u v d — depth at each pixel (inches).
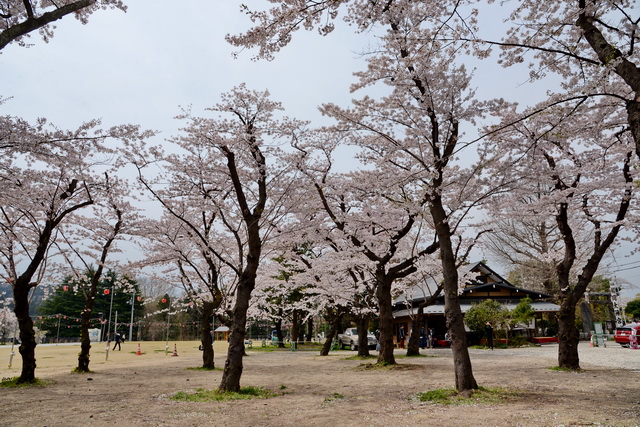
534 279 1378.0
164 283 724.0
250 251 370.6
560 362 468.4
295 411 267.0
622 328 874.8
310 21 213.5
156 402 305.3
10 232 424.2
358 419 239.5
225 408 278.4
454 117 382.9
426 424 218.4
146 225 554.9
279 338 1414.9
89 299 565.6
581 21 243.6
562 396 290.4
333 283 778.2
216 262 631.8
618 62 212.8
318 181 543.2
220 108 428.5
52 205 434.0
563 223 488.4
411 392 337.4
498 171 372.8
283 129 460.8
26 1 200.2
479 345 995.9
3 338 1840.6
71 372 539.8
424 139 418.6
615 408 244.7
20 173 369.4
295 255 760.3
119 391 367.9
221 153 462.0
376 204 567.2
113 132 357.1
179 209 538.6
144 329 2249.0
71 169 384.8
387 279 578.6
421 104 378.6
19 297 420.5
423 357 720.3
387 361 558.3
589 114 393.4
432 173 345.7
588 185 420.2
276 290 1085.8
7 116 300.7
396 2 240.2
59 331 2009.1
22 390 378.3
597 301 1344.7
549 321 1290.6
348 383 408.5
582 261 975.6
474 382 309.0
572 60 300.0
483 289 1182.9
